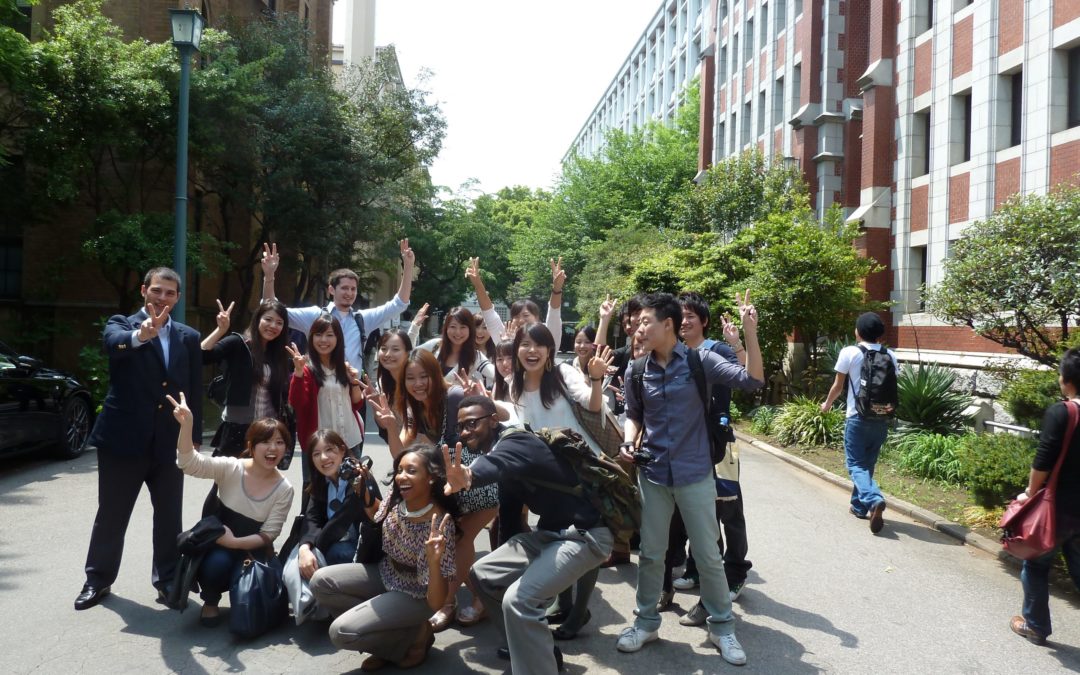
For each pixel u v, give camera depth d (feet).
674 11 162.91
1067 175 37.65
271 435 15.40
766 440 41.83
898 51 54.95
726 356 16.61
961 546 22.00
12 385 27.94
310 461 16.22
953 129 48.01
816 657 14.39
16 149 46.98
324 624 15.60
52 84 42.83
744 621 16.16
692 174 123.85
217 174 57.57
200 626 15.28
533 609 12.23
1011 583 18.81
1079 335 24.84
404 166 78.23
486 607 13.92
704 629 15.78
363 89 78.95
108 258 44.37
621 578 19.06
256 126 55.42
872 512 23.13
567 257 128.98
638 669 13.83
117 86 43.73
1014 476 21.84
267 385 19.10
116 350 15.66
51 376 30.73
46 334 50.31
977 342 43.47
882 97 55.62
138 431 15.83
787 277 47.11
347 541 15.71
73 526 21.84
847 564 20.16
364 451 34.37
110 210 47.67
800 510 26.13
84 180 51.19
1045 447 14.38
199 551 14.84
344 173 62.80
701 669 13.85
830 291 46.50
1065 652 14.70
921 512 25.04
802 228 48.21
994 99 43.21
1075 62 38.47
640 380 14.69
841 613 16.66
